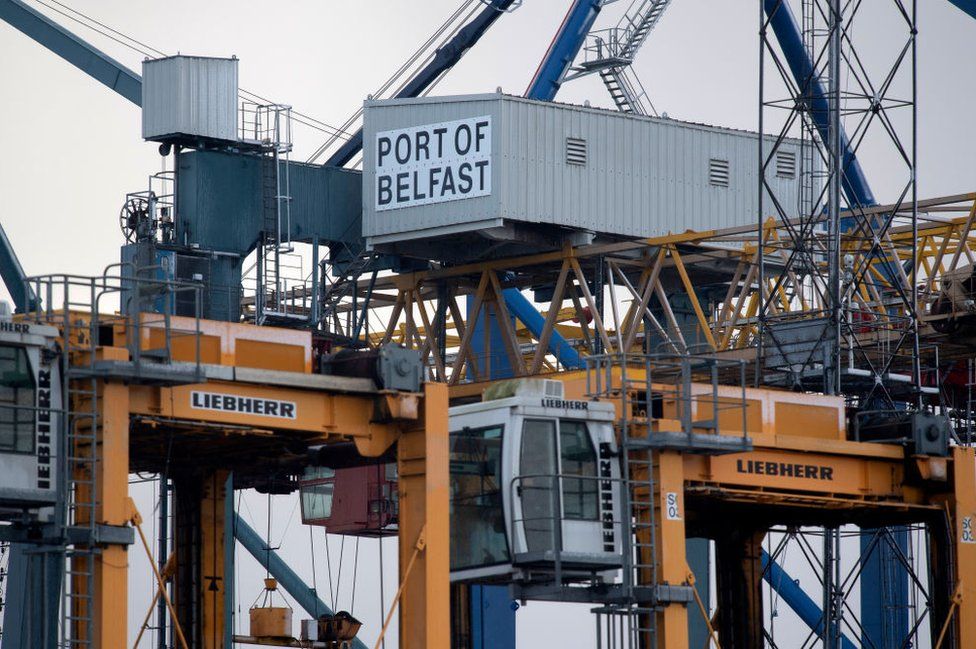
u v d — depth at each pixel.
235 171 198.88
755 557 182.25
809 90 185.25
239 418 138.75
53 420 130.50
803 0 186.50
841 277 197.75
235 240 198.12
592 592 153.88
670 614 151.88
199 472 162.00
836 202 177.75
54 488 129.75
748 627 180.88
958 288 184.50
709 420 155.25
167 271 188.62
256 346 142.38
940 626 170.25
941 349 197.62
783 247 189.12
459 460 153.00
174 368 132.38
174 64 195.12
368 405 144.75
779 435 162.62
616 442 153.62
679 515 153.12
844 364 179.62
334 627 185.75
